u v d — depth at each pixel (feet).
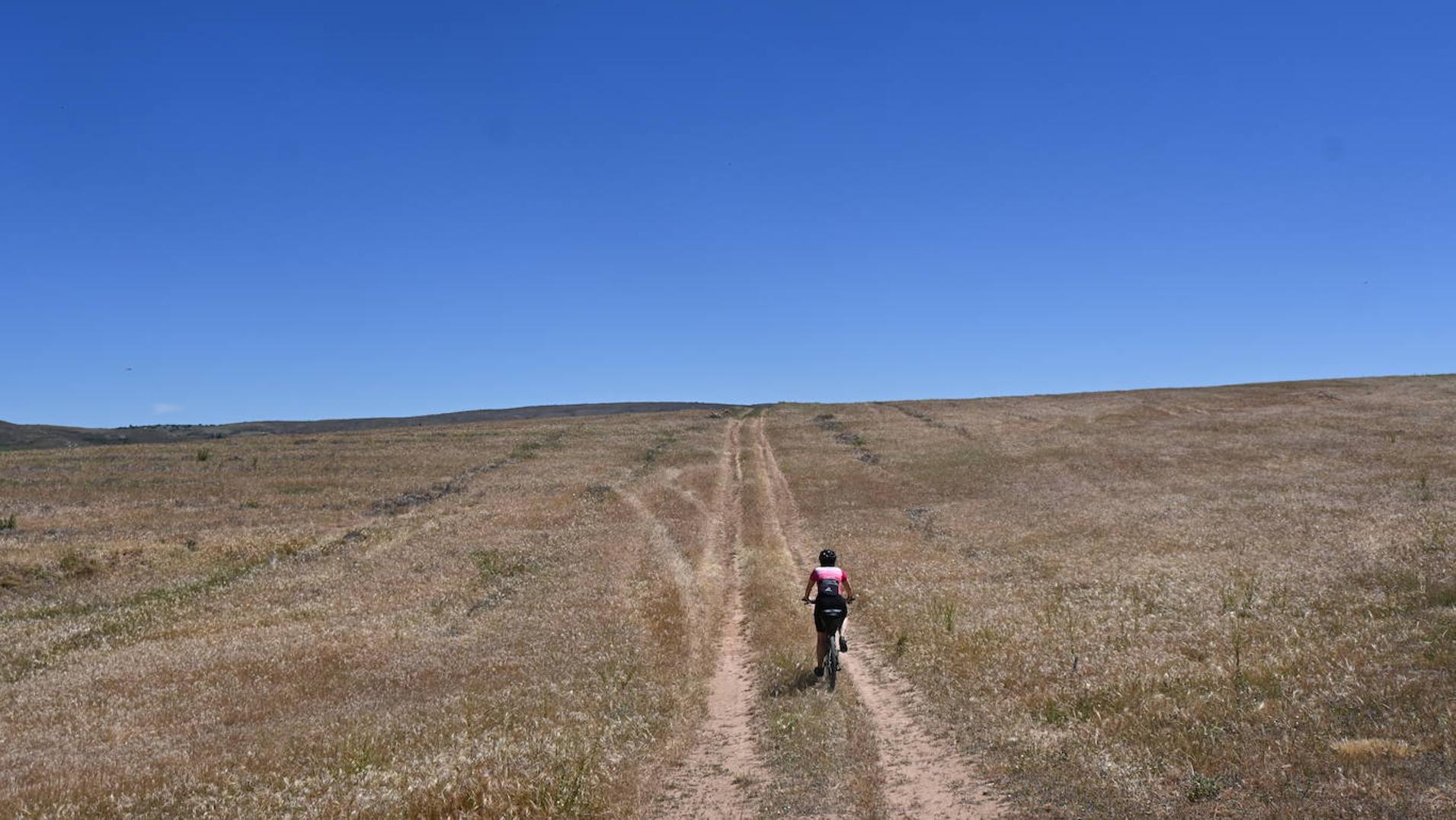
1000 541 101.19
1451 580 56.44
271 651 70.54
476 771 34.40
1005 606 67.92
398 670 61.72
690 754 39.32
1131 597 66.59
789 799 31.78
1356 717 31.96
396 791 33.09
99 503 148.66
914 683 49.65
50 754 45.16
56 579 100.42
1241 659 44.45
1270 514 100.12
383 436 235.81
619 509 136.56
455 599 89.25
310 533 124.26
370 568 105.91
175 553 111.55
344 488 162.71
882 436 217.36
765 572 91.81
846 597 53.21
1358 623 49.57
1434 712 30.63
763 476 170.30
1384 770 26.11
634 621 70.03
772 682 52.08
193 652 72.33
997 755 34.53
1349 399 223.30
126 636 81.92
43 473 176.35
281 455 200.64
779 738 40.16
